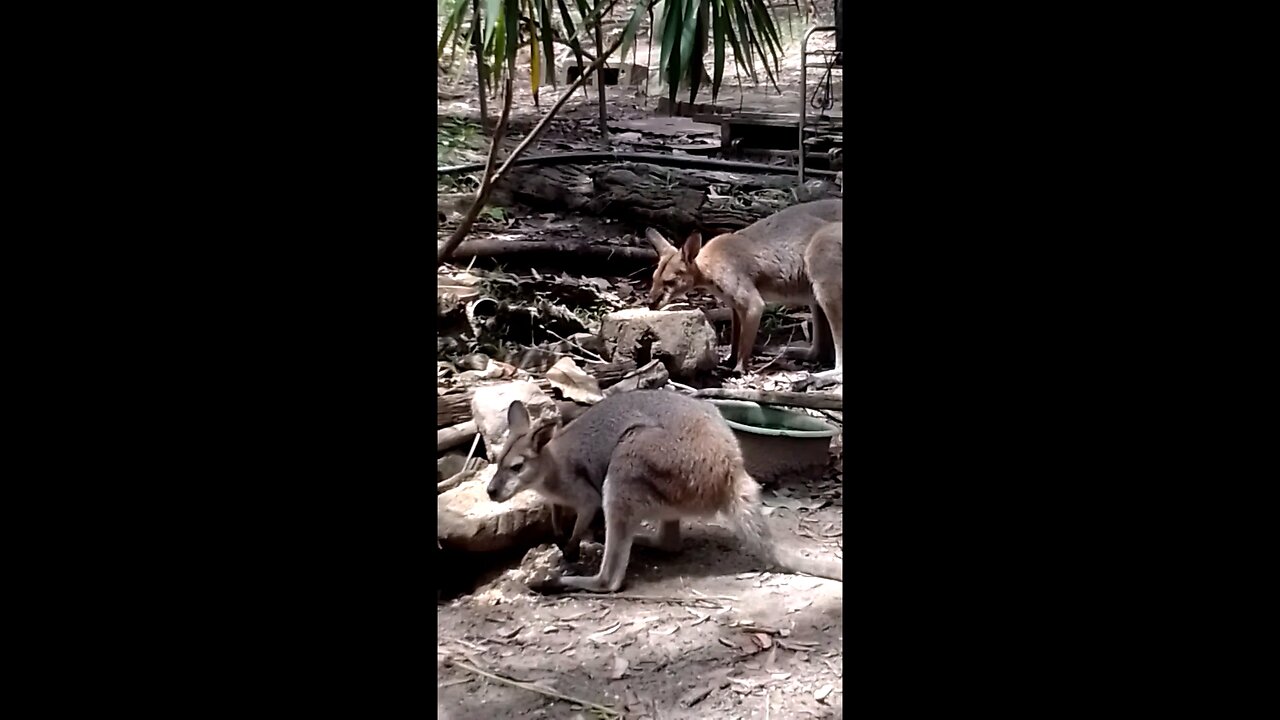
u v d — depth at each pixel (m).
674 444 3.25
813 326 5.64
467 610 3.18
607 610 3.16
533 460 3.32
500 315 5.23
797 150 8.73
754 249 5.49
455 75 9.88
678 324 5.10
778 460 4.20
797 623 3.05
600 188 7.35
